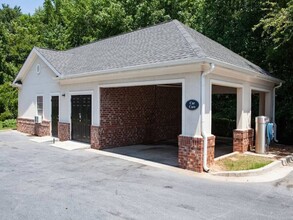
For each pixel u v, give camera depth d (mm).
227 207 5688
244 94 11469
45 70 16859
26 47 29500
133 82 10609
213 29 20469
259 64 17125
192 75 8633
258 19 17234
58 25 36281
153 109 15117
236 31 18391
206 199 6125
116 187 6910
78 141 14133
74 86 14164
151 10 25828
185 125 8852
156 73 9641
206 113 8727
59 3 37125
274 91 14953
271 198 6258
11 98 25328
